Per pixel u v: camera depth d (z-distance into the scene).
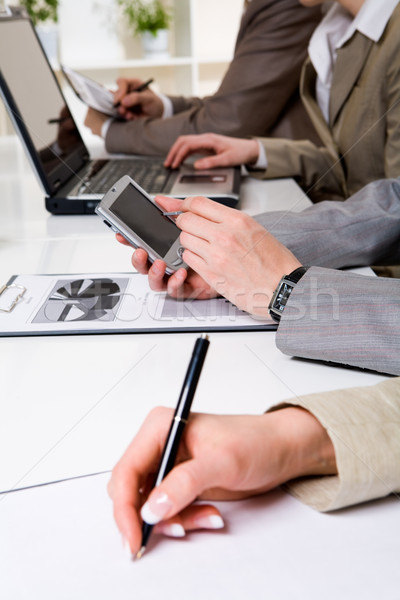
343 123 1.25
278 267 0.59
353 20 1.27
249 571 0.26
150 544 0.28
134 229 0.63
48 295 0.65
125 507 0.29
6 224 0.95
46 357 0.52
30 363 0.51
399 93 1.15
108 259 0.77
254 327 0.58
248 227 0.61
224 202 0.94
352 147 1.16
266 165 1.15
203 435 0.30
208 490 0.29
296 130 1.61
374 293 0.52
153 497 0.28
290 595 0.25
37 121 0.98
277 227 0.73
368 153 1.19
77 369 0.49
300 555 0.27
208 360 0.41
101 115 1.46
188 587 0.25
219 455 0.29
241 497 0.30
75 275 0.71
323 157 1.20
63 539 0.28
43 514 0.30
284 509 0.30
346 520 0.29
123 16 2.78
